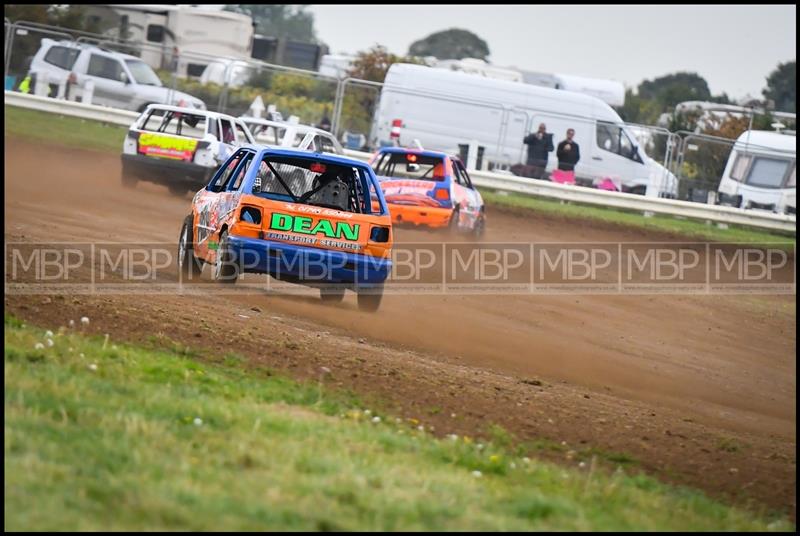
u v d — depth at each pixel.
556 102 107.00
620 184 104.69
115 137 102.00
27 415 21.95
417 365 35.06
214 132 76.56
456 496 21.58
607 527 21.16
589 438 29.75
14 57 110.56
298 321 39.06
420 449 25.28
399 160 68.88
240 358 31.17
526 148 104.12
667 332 55.19
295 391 28.78
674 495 25.11
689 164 105.69
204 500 19.08
